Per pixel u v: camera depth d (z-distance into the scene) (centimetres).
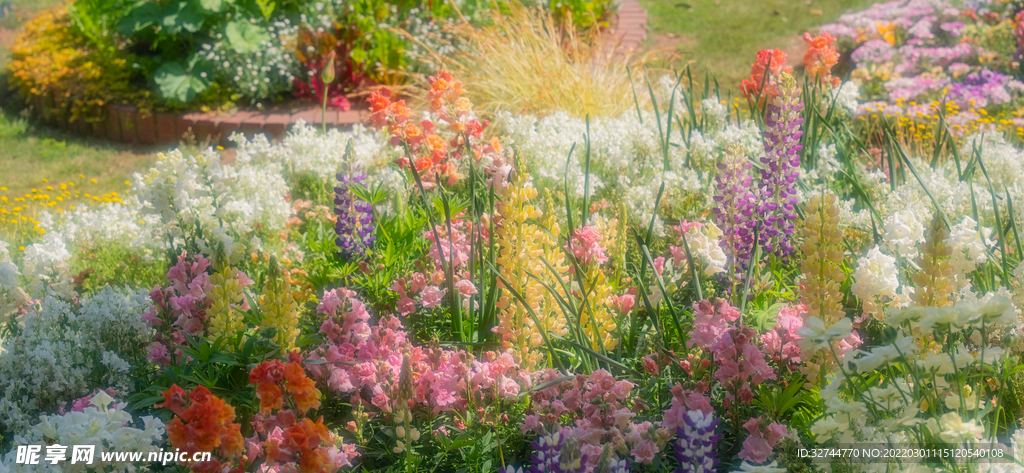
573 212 381
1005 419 232
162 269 401
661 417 242
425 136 367
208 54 712
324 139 481
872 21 802
